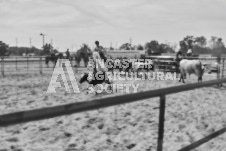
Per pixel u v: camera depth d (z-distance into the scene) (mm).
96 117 6043
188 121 5828
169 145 4414
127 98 1642
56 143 4465
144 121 5777
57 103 7836
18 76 17578
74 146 4352
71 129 5184
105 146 4348
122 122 5691
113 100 1552
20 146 4316
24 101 8109
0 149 4152
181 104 7734
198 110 6953
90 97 8992
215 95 9516
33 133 4941
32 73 20047
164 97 1970
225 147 4277
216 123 5691
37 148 4238
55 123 5559
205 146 4312
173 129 5238
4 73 20094
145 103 7734
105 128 5266
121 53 32312
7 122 1085
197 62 12938
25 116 1142
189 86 2166
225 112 6758
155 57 23609
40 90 10617
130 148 4309
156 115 6293
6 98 8664
